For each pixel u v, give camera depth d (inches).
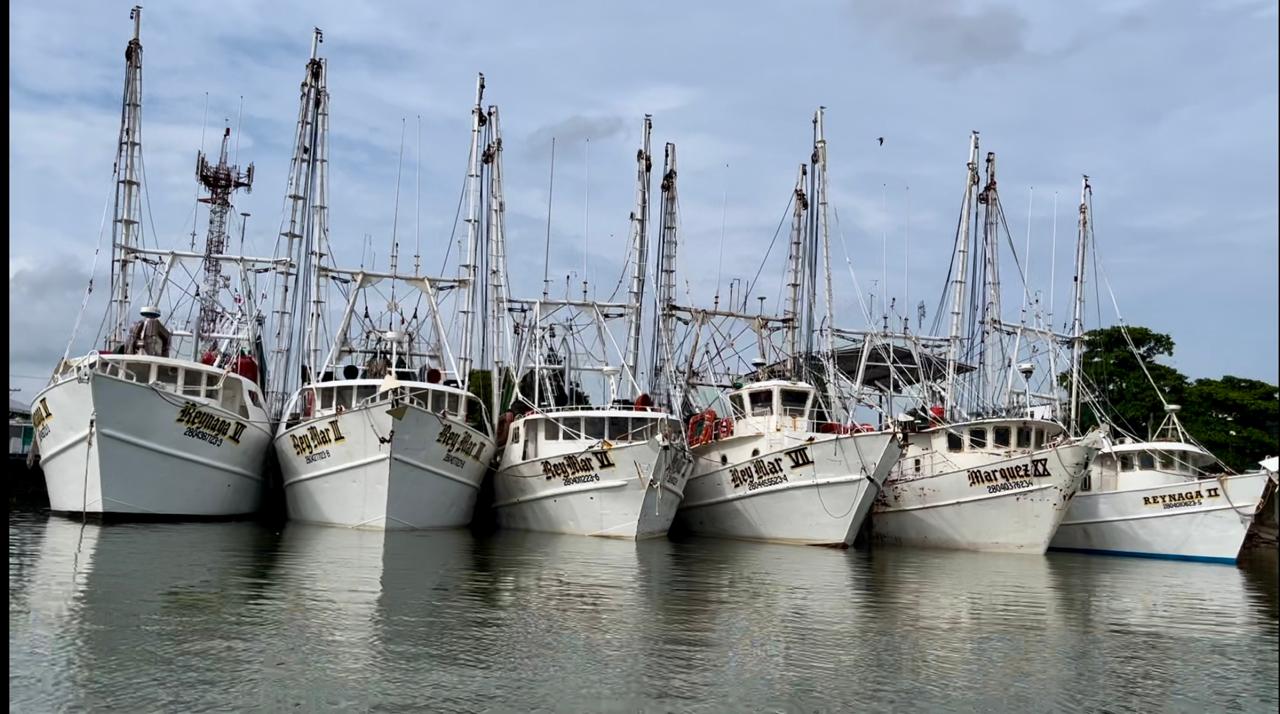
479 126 2113.7
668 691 637.9
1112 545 1855.3
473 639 756.0
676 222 2313.0
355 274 1985.7
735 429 1873.8
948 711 624.1
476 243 2097.7
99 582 912.3
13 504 1814.7
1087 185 2378.2
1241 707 663.1
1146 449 1904.5
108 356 1530.5
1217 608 1088.8
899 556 1551.4
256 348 2075.5
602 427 1708.9
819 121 2185.0
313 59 2101.4
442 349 2016.5
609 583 1069.8
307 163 2096.5
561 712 586.2
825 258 2116.1
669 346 2185.0
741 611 930.7
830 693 649.6
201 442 1520.7
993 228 2322.8
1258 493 1721.2
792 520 1679.4
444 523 1608.0
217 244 2388.0
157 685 599.8
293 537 1357.0
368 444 1496.1
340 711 568.4
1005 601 1073.5
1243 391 2568.9
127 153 1918.1
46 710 546.6
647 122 2266.2
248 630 747.4
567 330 2112.5
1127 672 746.8
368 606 864.3
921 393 2126.0
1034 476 1658.5
